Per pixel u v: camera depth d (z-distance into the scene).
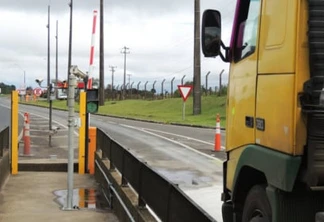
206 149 16.81
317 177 3.58
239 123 4.73
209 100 47.56
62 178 10.60
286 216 3.82
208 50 5.16
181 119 35.88
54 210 7.85
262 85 4.16
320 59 3.62
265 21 4.20
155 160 13.97
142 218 5.75
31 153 14.42
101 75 64.38
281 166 3.71
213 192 9.25
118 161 8.30
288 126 3.66
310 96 3.59
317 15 3.66
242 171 4.59
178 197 4.49
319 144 3.59
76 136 20.52
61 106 67.94
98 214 7.71
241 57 4.84
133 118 39.78
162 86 67.69
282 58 3.81
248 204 4.48
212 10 5.14
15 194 8.93
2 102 76.06
